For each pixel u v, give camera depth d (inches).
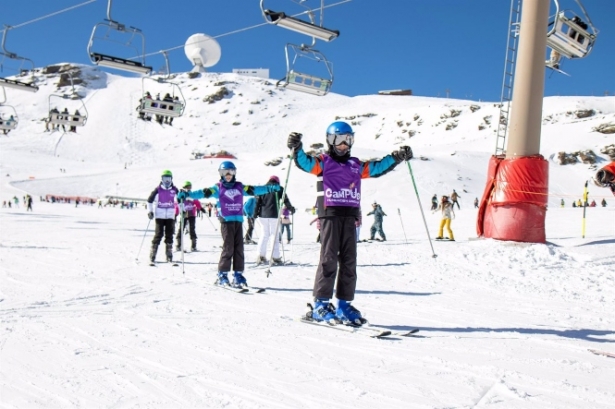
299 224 1067.3
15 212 1403.8
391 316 200.2
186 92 5969.5
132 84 5994.1
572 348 150.3
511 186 447.8
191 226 481.4
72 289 251.0
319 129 5049.2
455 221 965.8
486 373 123.0
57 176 2901.1
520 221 442.0
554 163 2979.8
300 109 5684.1
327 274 183.2
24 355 136.3
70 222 962.7
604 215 933.8
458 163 2623.0
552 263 363.3
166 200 375.6
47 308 203.3
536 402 103.2
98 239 567.8
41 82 6176.2
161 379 116.7
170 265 361.7
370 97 6299.2
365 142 4825.3
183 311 200.5
